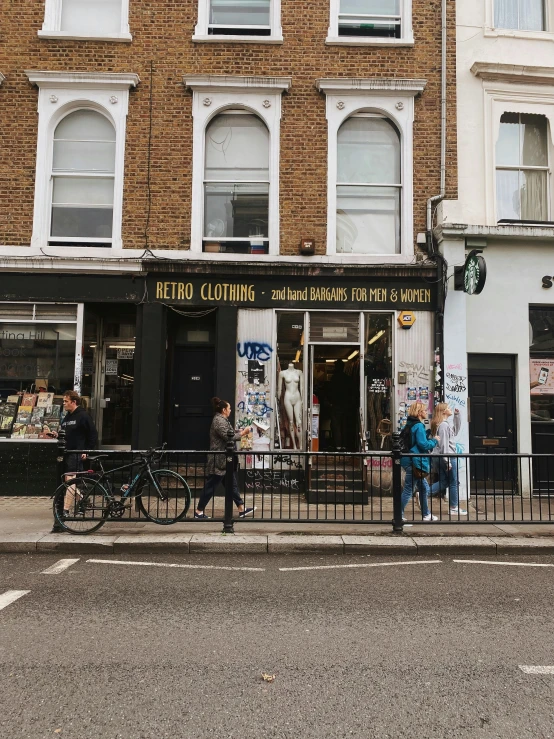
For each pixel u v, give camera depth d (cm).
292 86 1077
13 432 1028
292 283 1045
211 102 1069
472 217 1069
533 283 1067
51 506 920
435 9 1097
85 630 431
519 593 534
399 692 336
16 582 560
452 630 436
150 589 540
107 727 297
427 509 784
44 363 1044
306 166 1069
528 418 1053
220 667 367
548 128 1115
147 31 1077
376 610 483
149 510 755
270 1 1109
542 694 335
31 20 1073
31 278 1030
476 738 290
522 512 770
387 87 1066
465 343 1033
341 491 792
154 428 1012
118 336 1120
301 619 459
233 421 1027
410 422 834
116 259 1018
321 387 1051
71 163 1080
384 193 1095
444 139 1070
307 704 322
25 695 330
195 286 1037
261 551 694
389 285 1048
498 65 1078
